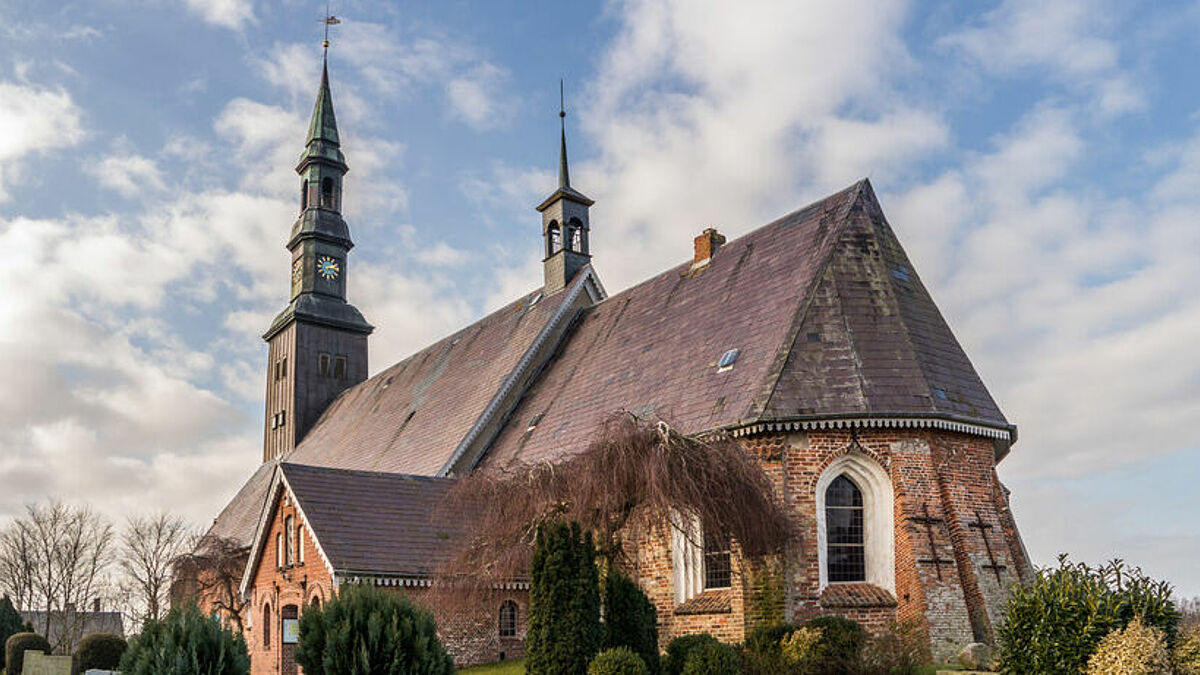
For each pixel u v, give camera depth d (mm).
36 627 75875
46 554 69625
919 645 26062
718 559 30547
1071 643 19734
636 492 26219
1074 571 20953
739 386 31500
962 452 30188
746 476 26969
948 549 28625
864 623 28062
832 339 31000
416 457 46938
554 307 48250
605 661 21547
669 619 31203
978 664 25703
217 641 23984
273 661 36719
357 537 33500
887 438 29297
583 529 26031
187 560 46969
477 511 30672
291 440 66688
